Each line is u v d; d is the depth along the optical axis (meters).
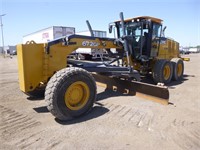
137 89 5.73
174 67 8.59
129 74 6.03
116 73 5.80
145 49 7.59
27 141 3.22
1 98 5.71
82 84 4.18
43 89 5.50
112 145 3.10
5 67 16.39
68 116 4.00
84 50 17.52
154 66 7.70
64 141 3.22
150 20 7.14
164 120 4.04
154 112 4.49
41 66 4.40
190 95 6.09
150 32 7.38
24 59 4.15
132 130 3.60
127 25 7.77
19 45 4.21
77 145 3.09
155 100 5.25
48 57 4.43
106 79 6.77
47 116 4.30
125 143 3.16
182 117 4.21
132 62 7.45
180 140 3.25
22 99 5.59
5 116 4.30
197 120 4.06
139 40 7.47
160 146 3.07
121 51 6.41
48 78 4.50
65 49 4.70
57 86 3.79
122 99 5.50
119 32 8.09
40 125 3.83
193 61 21.48
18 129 3.66
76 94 4.16
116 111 4.56
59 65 4.63
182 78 9.48
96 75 7.16
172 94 6.21
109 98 5.61
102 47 5.57
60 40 4.60
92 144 3.12
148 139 3.28
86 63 5.80
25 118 4.19
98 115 4.33
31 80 4.29
